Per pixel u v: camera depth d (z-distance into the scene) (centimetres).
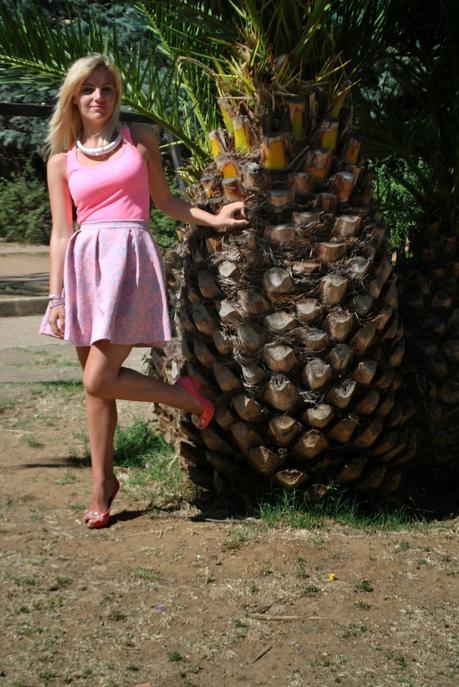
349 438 425
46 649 317
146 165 411
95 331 392
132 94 494
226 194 418
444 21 479
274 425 416
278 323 410
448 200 481
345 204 418
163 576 373
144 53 602
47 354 876
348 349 412
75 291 403
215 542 405
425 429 482
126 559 388
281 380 412
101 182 396
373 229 420
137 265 398
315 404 416
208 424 431
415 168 495
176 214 419
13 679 298
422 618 340
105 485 427
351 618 340
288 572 376
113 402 421
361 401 419
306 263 409
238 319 415
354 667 307
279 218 412
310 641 324
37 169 2152
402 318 482
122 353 404
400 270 491
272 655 315
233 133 428
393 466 455
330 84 419
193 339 432
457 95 477
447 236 477
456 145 477
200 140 522
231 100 427
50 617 339
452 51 475
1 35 473
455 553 401
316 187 415
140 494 473
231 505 454
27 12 483
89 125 407
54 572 375
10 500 461
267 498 447
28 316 1189
